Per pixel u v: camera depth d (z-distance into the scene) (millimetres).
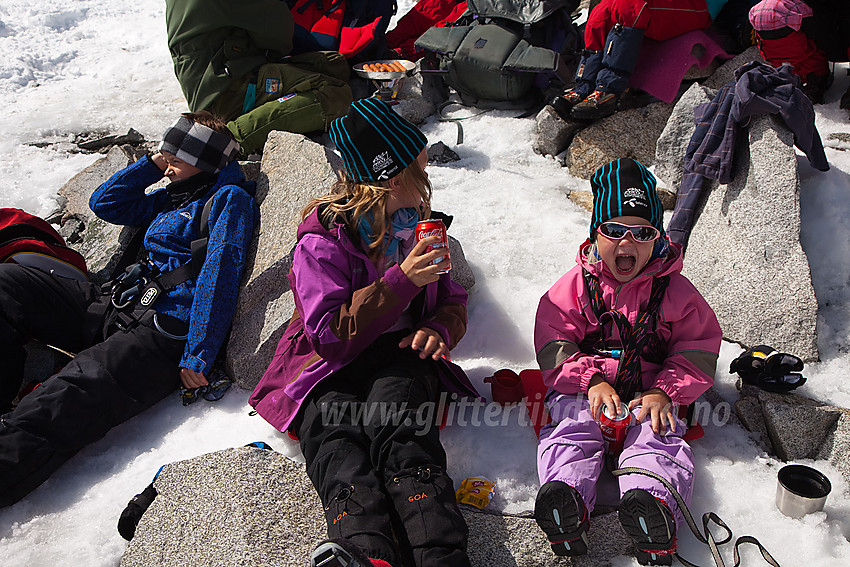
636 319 2746
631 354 2711
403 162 2570
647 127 4555
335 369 2670
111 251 4043
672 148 4051
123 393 3021
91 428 2932
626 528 2318
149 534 2516
